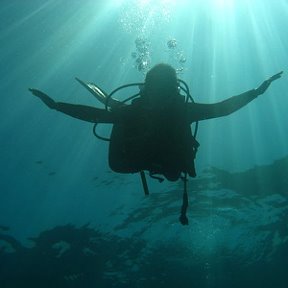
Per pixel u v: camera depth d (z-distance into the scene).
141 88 2.67
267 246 9.95
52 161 11.98
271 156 11.30
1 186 11.30
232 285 9.66
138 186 11.18
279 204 10.27
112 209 10.61
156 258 9.94
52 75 14.62
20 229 10.28
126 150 2.63
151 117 2.54
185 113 2.57
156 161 2.67
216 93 13.14
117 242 10.06
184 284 9.73
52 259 9.93
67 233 10.21
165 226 10.24
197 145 2.78
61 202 10.84
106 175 11.52
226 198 10.48
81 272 9.79
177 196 10.70
